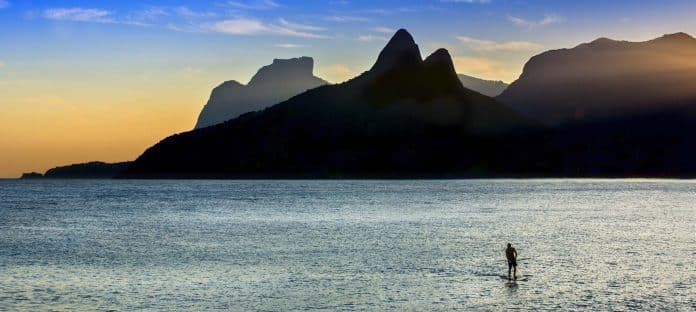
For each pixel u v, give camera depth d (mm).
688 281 45250
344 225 89375
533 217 101375
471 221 94562
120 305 40094
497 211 114812
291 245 66438
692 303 39156
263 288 44406
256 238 73438
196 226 89938
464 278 47031
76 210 126938
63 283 46688
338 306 39438
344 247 64375
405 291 43031
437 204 135250
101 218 106312
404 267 51781
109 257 59000
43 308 39438
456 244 66250
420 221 95000
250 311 38500
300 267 52312
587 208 121688
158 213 116188
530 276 47469
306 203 141625
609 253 58781
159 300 41312
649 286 43719
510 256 46500
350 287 44406
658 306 38531
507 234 75750
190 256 59031
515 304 39344
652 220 94562
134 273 50438
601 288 43219
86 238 75625
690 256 56656
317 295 42188
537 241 68312
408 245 65625
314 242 68938
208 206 134750
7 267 53625
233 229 84875
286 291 43438
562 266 51625
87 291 43969
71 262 56156
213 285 45594
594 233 76438
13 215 114438
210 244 68125
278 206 132000
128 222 97875
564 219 97250
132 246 67250
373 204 136250
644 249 61469
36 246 68062
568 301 39875
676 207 123375
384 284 45250
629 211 113375
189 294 42875
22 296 42594
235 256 58688
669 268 50406
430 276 47875
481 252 59969
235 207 130500
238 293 43031
